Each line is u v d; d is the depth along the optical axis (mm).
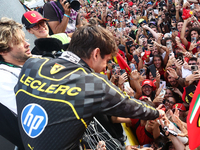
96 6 12672
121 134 1896
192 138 995
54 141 789
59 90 821
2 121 1148
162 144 2057
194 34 4387
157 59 4008
